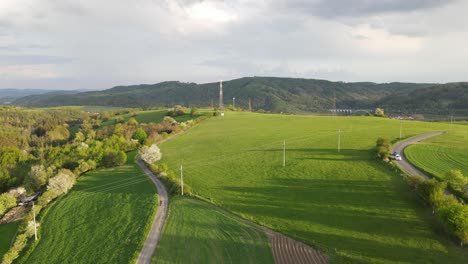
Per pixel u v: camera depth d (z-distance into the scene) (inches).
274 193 2751.0
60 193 3061.0
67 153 4805.6
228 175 3302.2
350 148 3946.9
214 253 1882.4
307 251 1875.0
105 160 3895.2
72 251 2071.9
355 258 1786.4
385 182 2780.5
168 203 2684.5
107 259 1935.3
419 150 3725.4
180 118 7495.1
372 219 2202.3
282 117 7298.2
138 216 2454.5
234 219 2316.7
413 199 2436.0
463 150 3715.6
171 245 2004.2
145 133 5226.4
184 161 3937.0
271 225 2204.7
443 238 1926.7
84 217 2546.8
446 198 2170.3
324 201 2527.1
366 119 6510.8
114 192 3009.4
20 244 2174.0
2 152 5088.6
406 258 1769.2
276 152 4033.0
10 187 3695.9
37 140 7839.6
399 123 5910.4
